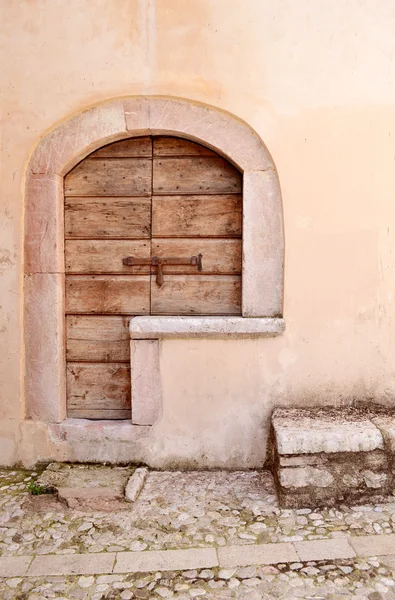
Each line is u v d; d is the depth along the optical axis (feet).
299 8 9.54
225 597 6.39
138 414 9.94
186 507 8.55
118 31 9.61
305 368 9.86
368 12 9.56
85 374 10.44
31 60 9.71
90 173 10.30
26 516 8.34
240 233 10.18
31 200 9.88
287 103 9.58
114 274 10.36
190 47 9.56
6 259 9.89
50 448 10.05
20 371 9.98
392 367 9.89
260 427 9.91
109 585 6.65
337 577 6.68
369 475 8.45
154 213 10.28
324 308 9.78
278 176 9.62
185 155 10.22
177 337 9.77
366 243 9.71
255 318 9.79
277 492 8.81
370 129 9.61
